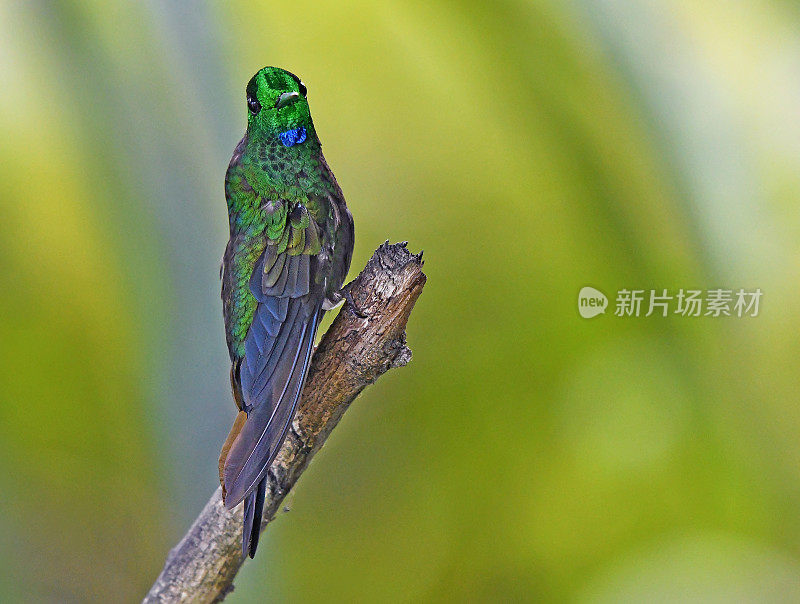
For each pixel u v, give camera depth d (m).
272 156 2.04
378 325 2.01
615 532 2.18
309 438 2.03
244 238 2.04
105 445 2.17
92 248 2.17
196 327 2.18
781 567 2.15
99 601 2.17
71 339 2.17
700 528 2.17
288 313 2.03
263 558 2.18
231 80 2.18
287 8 2.18
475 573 2.18
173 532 2.17
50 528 2.17
